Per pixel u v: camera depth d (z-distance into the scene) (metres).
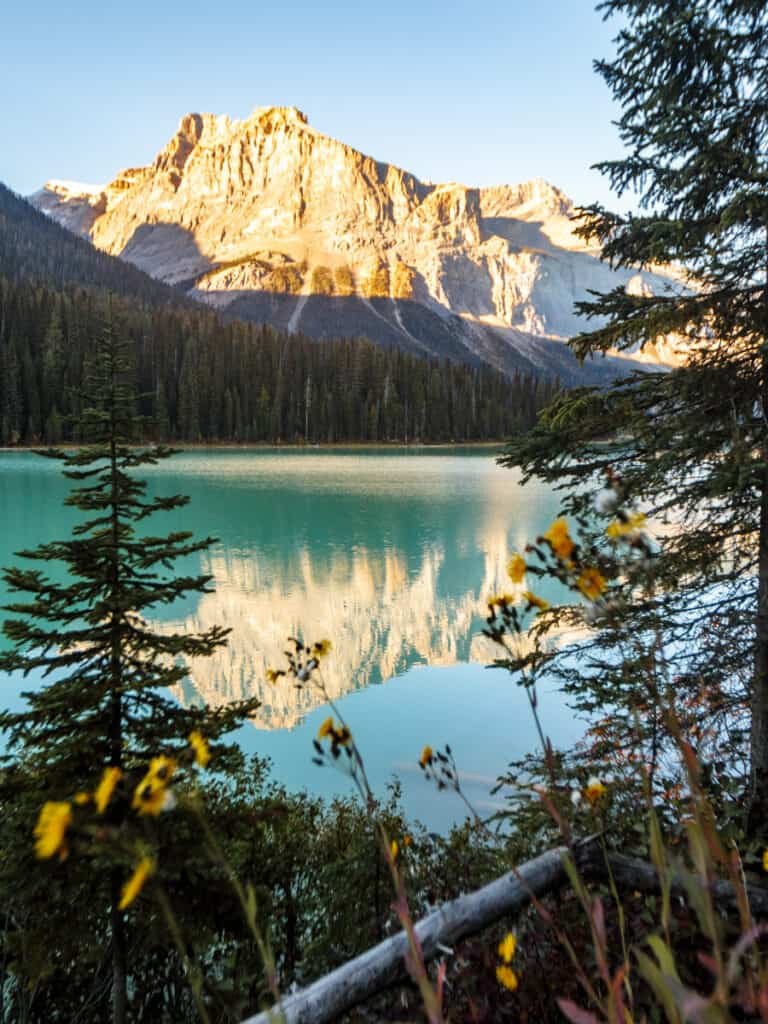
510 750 11.63
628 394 5.55
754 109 4.96
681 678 4.72
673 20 4.92
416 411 135.00
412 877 4.85
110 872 3.69
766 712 4.70
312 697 15.02
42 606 4.47
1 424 94.06
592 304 5.65
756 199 4.55
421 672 16.61
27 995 4.39
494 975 1.96
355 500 50.94
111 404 4.64
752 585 5.48
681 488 5.18
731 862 0.80
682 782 2.88
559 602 21.08
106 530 4.65
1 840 3.73
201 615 21.92
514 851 4.03
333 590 25.48
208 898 3.74
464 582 26.70
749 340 5.38
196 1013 4.79
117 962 3.99
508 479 68.12
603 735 4.43
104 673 4.42
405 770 10.84
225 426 121.06
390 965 2.05
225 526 39.53
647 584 0.99
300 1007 1.92
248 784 6.54
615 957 1.91
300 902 5.17
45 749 4.14
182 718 4.51
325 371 133.38
